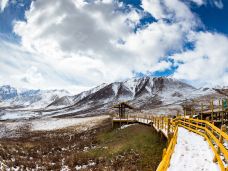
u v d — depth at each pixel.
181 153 15.50
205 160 13.88
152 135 34.62
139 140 34.84
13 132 87.12
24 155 35.38
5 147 36.75
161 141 29.31
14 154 34.56
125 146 33.88
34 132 82.69
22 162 30.56
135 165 25.52
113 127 54.97
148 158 26.62
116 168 25.84
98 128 63.28
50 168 29.52
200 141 19.62
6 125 98.62
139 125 46.62
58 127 87.69
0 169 26.22
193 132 24.94
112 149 34.22
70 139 54.31
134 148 31.97
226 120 32.66
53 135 67.12
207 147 17.12
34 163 30.86
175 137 17.66
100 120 85.31
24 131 88.25
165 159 8.51
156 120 37.09
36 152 38.75
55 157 34.62
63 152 39.25
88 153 34.84
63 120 105.12
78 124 85.44
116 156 31.05
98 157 32.28
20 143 44.84
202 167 12.62
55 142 50.50
